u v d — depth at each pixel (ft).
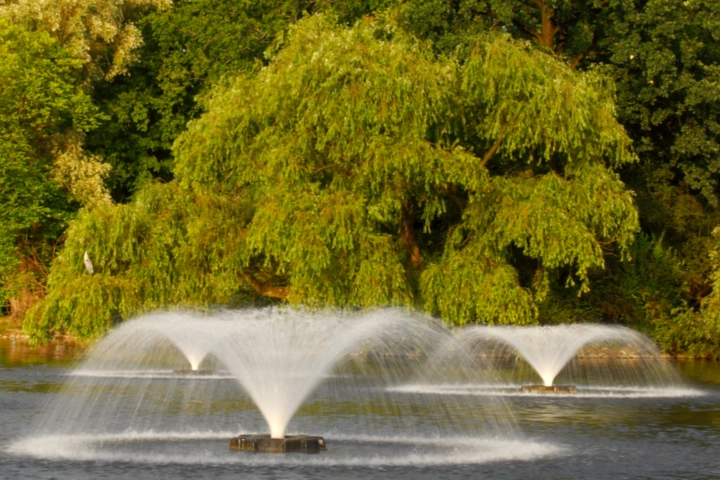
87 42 298.56
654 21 243.81
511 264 194.29
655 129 269.03
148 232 192.75
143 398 152.35
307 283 174.60
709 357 248.52
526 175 188.14
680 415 135.74
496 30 243.40
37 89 283.59
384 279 173.88
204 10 314.96
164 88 324.60
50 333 207.10
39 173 287.28
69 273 192.85
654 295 252.83
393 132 175.73
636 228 185.88
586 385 180.04
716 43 265.95
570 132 180.75
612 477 92.53
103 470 94.02
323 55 177.17
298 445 104.12
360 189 177.37
